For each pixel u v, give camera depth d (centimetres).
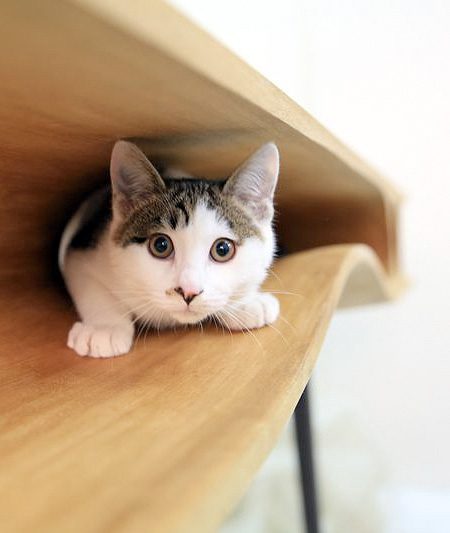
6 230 30
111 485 13
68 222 37
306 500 42
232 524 56
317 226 46
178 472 13
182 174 36
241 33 64
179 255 30
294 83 67
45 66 14
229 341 26
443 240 65
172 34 13
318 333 25
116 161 28
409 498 70
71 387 21
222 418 16
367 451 66
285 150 27
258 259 33
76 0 10
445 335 67
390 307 68
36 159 25
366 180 36
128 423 17
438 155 64
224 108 19
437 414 69
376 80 65
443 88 63
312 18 65
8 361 24
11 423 17
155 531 11
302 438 41
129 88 16
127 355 25
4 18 11
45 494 13
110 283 32
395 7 63
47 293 33
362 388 71
